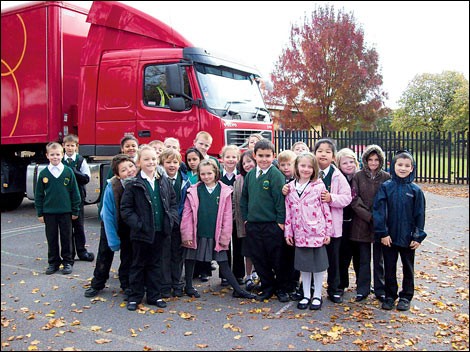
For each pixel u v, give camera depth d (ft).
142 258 16.96
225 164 19.81
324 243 16.75
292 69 69.15
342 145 58.59
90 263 22.97
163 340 14.44
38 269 22.16
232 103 28.96
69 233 21.57
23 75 33.88
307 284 17.15
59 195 21.21
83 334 14.96
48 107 32.71
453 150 58.70
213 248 18.04
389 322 15.79
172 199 17.81
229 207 18.17
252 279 20.15
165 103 28.22
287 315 16.33
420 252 25.14
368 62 68.90
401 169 16.62
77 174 22.57
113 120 29.76
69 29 33.37
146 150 16.99
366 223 17.53
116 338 14.64
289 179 18.86
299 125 69.87
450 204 41.19
